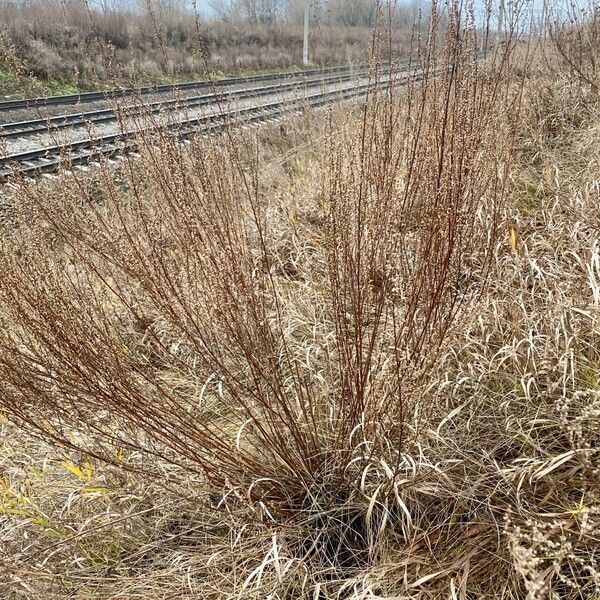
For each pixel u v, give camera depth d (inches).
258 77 492.7
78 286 107.7
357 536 92.3
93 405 96.7
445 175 93.7
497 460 94.3
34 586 81.7
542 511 82.0
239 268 94.7
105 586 82.6
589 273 109.5
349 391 92.9
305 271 147.6
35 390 88.8
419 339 90.3
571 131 176.9
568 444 90.0
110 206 121.2
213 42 565.9
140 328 129.2
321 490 96.0
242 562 86.3
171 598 80.9
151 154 113.0
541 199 157.3
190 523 94.1
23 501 93.9
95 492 94.9
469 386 102.7
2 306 96.7
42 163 266.8
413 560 79.7
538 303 117.0
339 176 95.7
